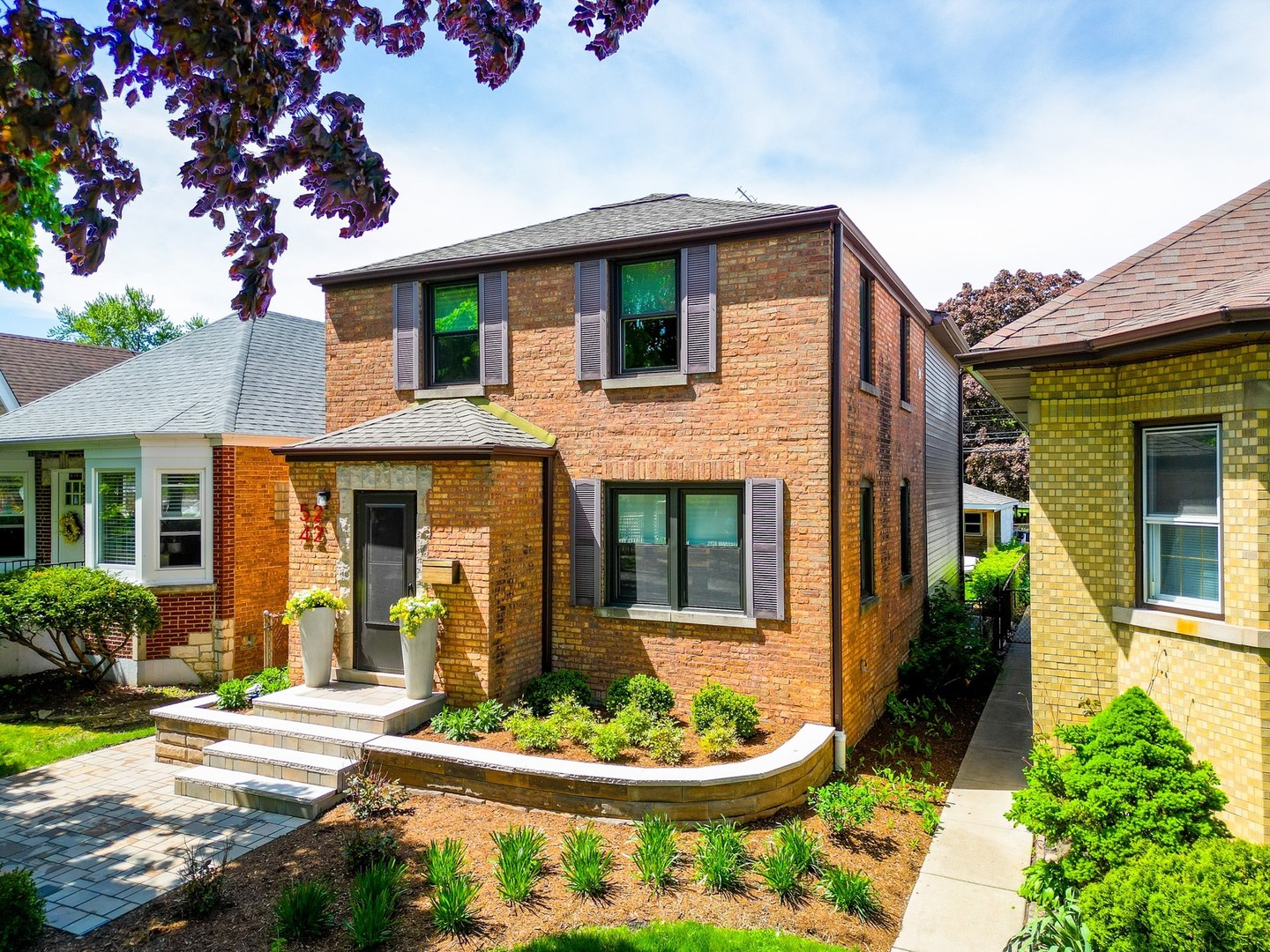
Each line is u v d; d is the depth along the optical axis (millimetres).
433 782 7844
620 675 9836
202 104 3227
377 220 3662
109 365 22766
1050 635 7391
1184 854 5070
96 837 7219
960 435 19375
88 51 2854
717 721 8336
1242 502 6082
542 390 10367
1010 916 5855
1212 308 5824
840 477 8859
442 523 9281
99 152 3105
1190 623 6375
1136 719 6074
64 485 15219
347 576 9883
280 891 6074
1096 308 7293
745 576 9195
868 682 10109
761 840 6883
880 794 7984
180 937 5492
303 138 3340
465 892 5570
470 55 4047
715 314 9305
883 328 11094
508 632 9398
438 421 9938
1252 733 5938
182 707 9664
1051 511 7398
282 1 3508
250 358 15438
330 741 8281
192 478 13258
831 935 5473
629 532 10070
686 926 5402
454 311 11234
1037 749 6570
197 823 7477
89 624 11758
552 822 7211
